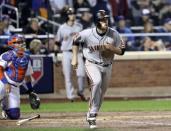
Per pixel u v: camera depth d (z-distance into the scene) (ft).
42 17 168.35
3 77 102.06
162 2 192.44
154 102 140.56
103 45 89.86
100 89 91.20
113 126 93.86
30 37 159.53
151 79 171.22
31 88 102.73
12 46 102.37
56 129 90.58
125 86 170.09
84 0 179.63
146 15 182.29
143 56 170.40
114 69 169.58
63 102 145.59
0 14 162.71
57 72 162.09
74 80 165.07
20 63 102.06
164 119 102.83
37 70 156.04
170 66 171.63
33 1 168.66
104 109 121.90
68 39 143.43
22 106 135.64
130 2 189.26
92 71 90.63
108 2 184.14
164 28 182.80
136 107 126.41
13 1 164.86
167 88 169.48
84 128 91.61
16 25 162.81
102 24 89.81
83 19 170.40
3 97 103.60
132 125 94.99
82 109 124.26
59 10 177.37
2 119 105.60
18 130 90.02
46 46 159.74
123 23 177.27
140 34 169.37
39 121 101.91
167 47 179.32
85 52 91.56
